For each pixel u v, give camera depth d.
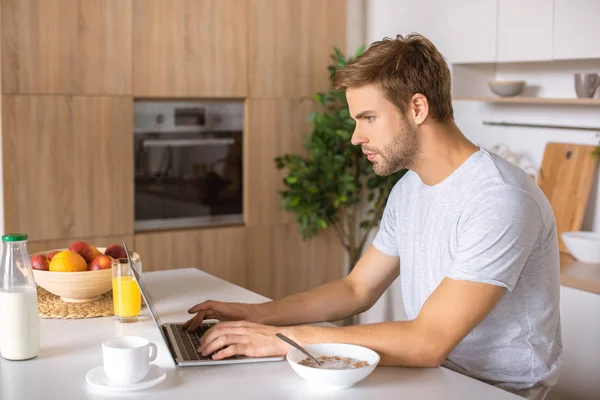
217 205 4.21
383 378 1.56
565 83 3.65
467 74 3.93
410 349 1.61
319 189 4.25
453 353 1.80
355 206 4.57
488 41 3.68
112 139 3.82
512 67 3.92
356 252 4.48
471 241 1.65
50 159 3.68
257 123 4.23
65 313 1.98
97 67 3.75
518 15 3.53
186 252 4.09
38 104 3.62
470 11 3.76
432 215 1.83
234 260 4.25
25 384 1.50
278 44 4.25
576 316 3.01
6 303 1.62
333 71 4.29
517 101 3.55
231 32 4.09
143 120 3.93
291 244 4.43
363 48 4.16
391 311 4.18
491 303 1.62
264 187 4.30
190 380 1.53
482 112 4.01
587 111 3.53
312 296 2.02
